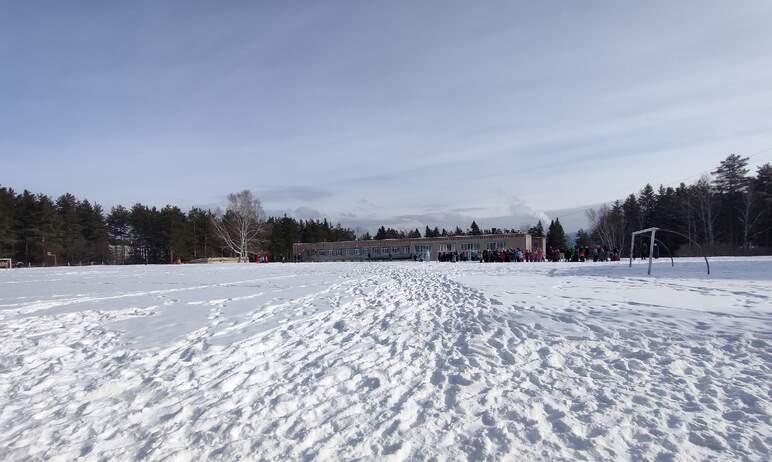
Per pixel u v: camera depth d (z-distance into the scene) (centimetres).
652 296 1121
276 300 1204
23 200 6138
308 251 7006
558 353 630
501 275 2059
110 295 1338
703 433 387
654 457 351
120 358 621
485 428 403
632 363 577
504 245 5497
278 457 353
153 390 495
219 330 796
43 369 571
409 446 370
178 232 6781
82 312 997
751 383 497
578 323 813
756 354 595
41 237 5912
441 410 443
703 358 587
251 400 469
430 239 5931
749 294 1109
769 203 5412
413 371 564
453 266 3094
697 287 1302
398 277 2053
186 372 554
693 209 6128
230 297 1275
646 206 8012
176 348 672
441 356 631
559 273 2123
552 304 1040
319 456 354
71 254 6450
